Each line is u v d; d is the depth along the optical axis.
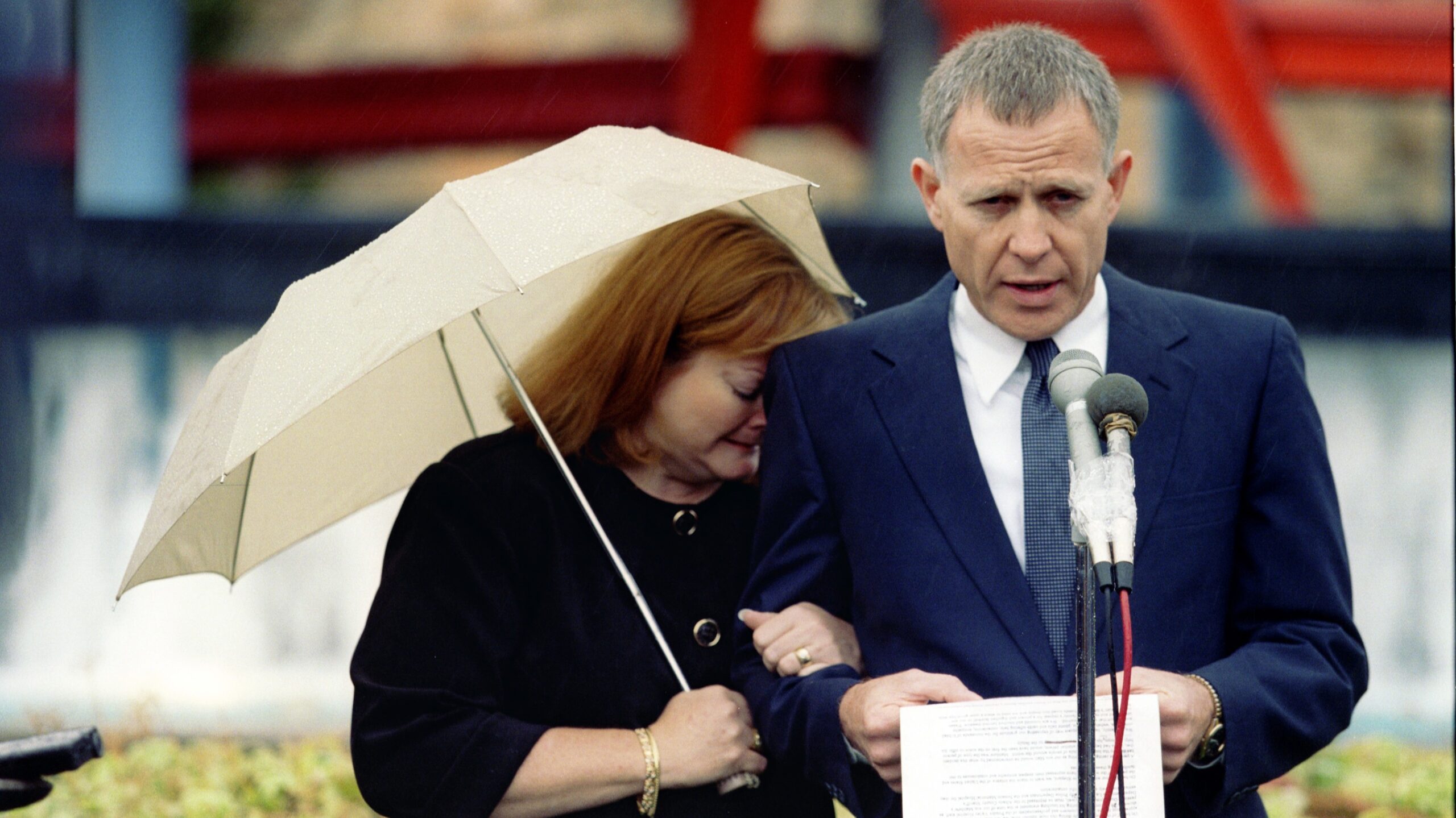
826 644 10.09
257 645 19.02
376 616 10.59
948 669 9.56
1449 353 20.58
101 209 23.16
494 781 10.10
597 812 10.30
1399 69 31.77
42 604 19.38
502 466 10.85
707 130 29.48
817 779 9.67
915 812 8.63
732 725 10.34
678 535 11.02
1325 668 9.41
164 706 17.48
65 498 20.67
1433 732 17.06
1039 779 8.62
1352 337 20.77
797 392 10.45
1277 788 15.91
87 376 21.70
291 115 38.03
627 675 10.58
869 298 20.16
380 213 22.91
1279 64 31.81
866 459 10.05
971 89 9.44
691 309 10.68
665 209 10.09
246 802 15.55
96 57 30.86
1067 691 9.30
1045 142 9.21
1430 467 19.88
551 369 11.03
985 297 9.66
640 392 10.77
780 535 10.44
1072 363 8.41
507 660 10.60
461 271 9.84
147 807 15.41
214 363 22.38
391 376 11.66
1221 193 35.09
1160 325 9.98
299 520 11.55
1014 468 9.86
